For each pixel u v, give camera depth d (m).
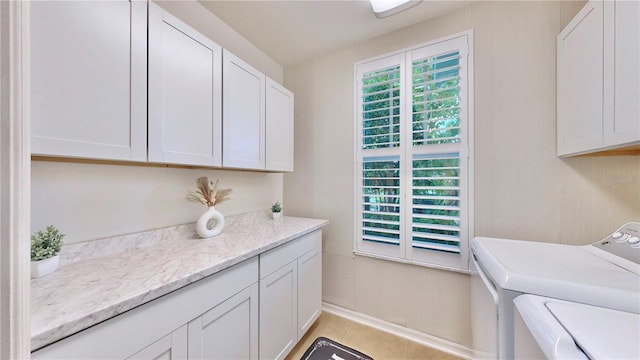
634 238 0.91
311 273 1.78
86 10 0.81
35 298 0.67
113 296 0.68
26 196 0.31
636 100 0.80
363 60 1.94
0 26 0.30
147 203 1.25
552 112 1.32
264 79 1.73
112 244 1.09
